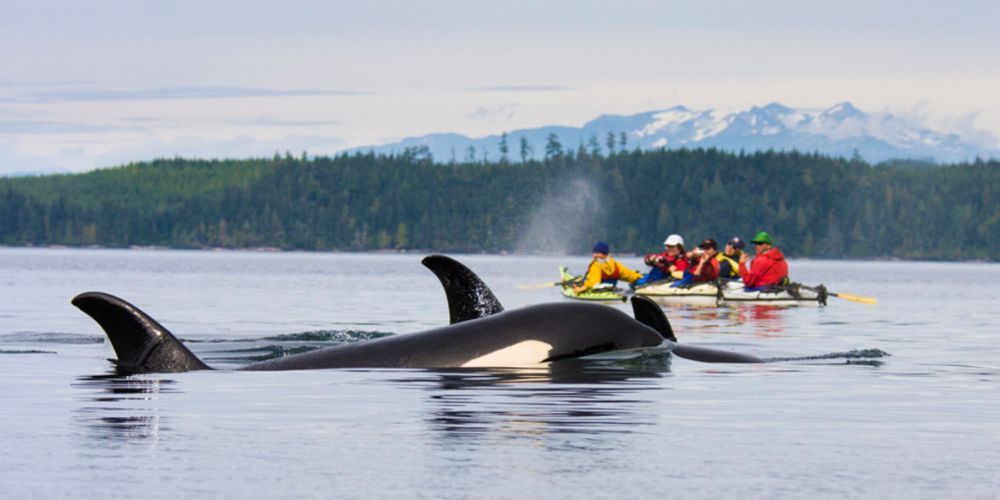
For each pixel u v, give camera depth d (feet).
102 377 91.35
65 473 55.72
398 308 228.63
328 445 63.62
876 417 75.51
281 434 67.05
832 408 79.05
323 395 81.51
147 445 63.41
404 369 93.40
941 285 500.74
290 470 57.00
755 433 68.85
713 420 73.26
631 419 73.00
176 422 70.95
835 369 103.45
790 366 103.76
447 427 69.51
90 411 74.84
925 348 135.95
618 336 99.30
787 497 52.26
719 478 55.98
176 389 84.43
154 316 199.31
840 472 57.67
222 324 176.14
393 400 79.36
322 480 54.80
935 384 93.61
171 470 56.75
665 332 106.42
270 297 282.56
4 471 56.03
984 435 68.95
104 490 52.34
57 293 287.89
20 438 65.05
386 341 98.68
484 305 102.12
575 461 59.67
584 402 79.15
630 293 263.08
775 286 253.44
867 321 194.80
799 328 172.96
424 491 52.70
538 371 92.43
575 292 265.75
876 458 61.46
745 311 220.84
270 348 120.57
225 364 103.04
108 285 357.41
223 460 59.31
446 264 102.22
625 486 54.03
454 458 60.18
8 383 87.92
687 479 55.67
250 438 65.77
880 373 101.60
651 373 93.15
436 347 96.17
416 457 60.44
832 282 559.79
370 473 56.34
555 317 97.96
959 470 58.39
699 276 259.19
